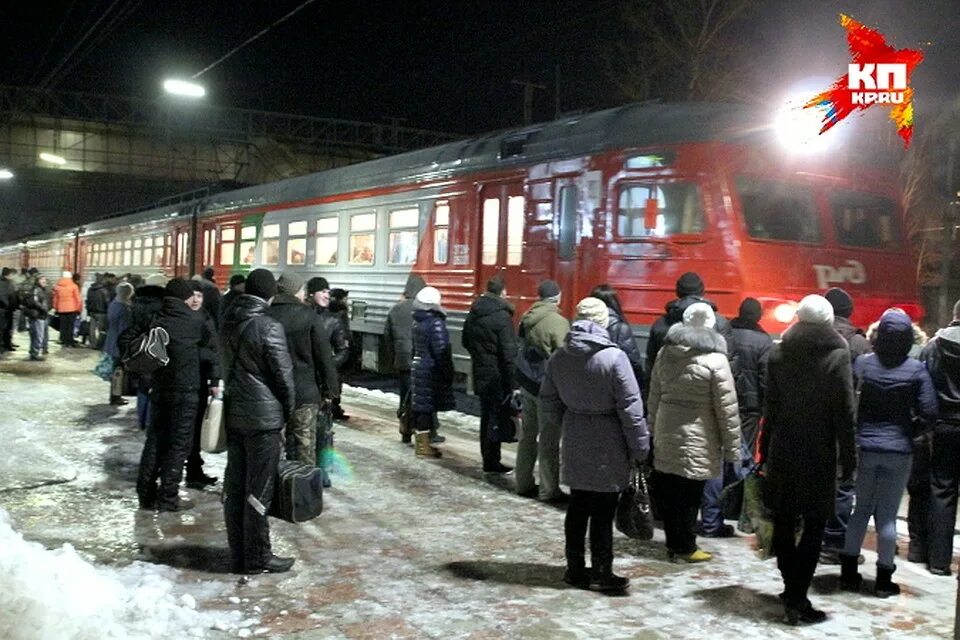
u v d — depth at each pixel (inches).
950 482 231.6
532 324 291.4
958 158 922.1
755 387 260.4
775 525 196.1
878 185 382.6
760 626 192.7
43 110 1836.9
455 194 487.2
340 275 603.5
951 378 229.9
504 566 228.2
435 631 185.5
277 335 215.5
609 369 202.1
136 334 291.0
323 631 184.1
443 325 357.7
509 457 368.8
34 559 185.3
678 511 234.4
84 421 417.1
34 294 709.9
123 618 181.8
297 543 244.4
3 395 495.5
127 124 1862.7
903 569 237.1
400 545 244.2
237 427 216.1
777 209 357.1
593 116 407.8
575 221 400.5
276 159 1948.8
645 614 197.9
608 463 205.8
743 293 341.1
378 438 398.0
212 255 815.1
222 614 190.4
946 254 894.4
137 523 258.8
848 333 253.9
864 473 213.8
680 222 358.3
